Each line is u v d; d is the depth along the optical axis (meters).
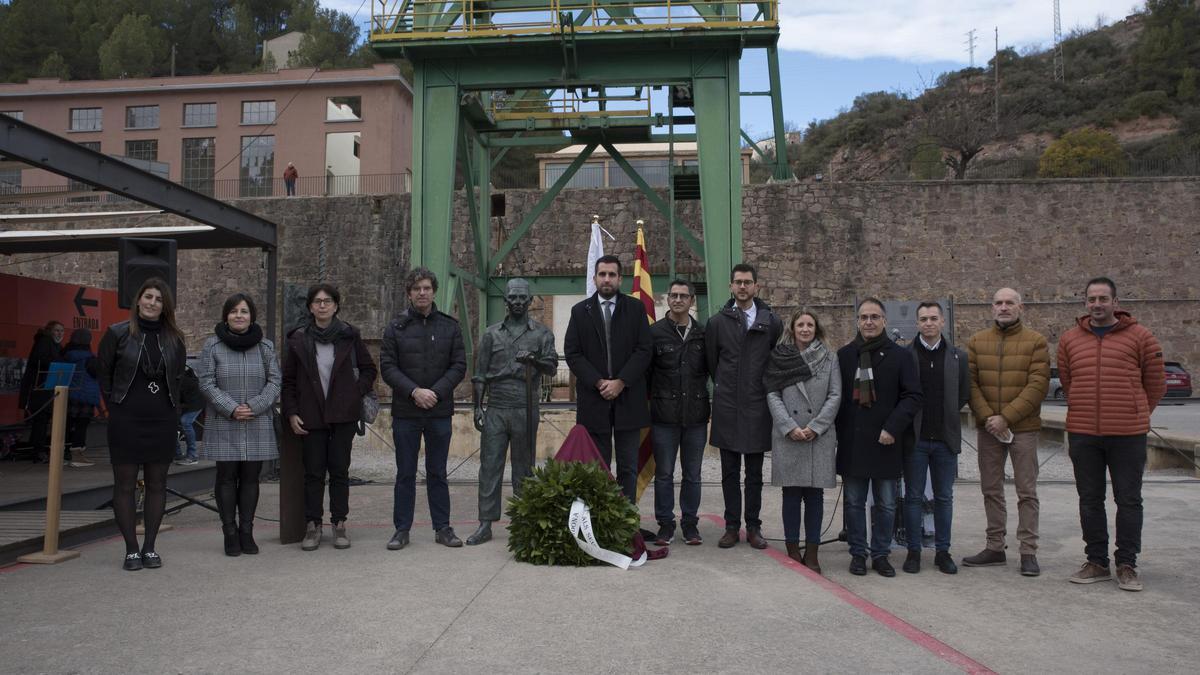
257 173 46.50
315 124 46.41
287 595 5.27
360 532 7.81
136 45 64.88
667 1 14.70
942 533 6.72
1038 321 28.91
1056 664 4.41
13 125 8.22
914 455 6.70
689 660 4.02
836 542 8.05
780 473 6.69
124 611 4.90
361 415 7.00
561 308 29.28
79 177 9.08
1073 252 29.00
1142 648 4.70
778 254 29.16
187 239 12.54
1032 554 6.57
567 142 19.78
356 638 4.36
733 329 7.07
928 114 67.12
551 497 6.23
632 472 7.13
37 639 4.35
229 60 72.00
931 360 6.73
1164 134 64.06
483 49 14.93
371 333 29.45
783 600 5.18
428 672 3.84
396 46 14.82
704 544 7.23
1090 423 6.29
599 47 14.83
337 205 30.02
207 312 30.09
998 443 6.83
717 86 14.95
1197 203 28.86
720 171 14.80
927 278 29.00
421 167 15.09
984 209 29.16
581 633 4.45
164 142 47.06
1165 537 8.02
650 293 13.24
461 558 6.48
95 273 30.30
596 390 6.98
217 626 4.58
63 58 65.25
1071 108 70.81
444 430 7.11
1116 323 6.35
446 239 14.95
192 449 11.81
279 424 7.79
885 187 29.27
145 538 6.20
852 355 6.66
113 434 6.05
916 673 3.88
